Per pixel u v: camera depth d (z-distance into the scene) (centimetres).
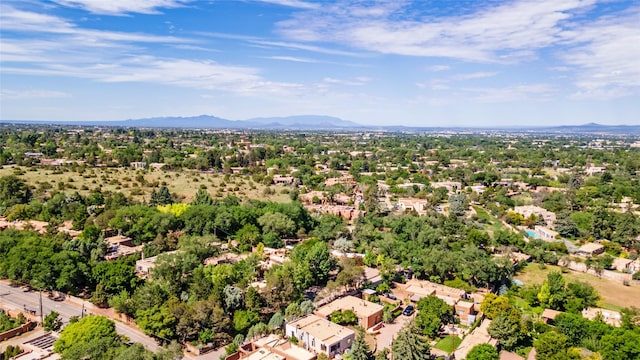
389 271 14812
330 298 13138
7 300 12794
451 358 10081
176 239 17375
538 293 13475
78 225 18275
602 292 14875
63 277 12888
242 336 10656
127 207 19562
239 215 19175
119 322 11750
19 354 9844
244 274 13075
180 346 10119
